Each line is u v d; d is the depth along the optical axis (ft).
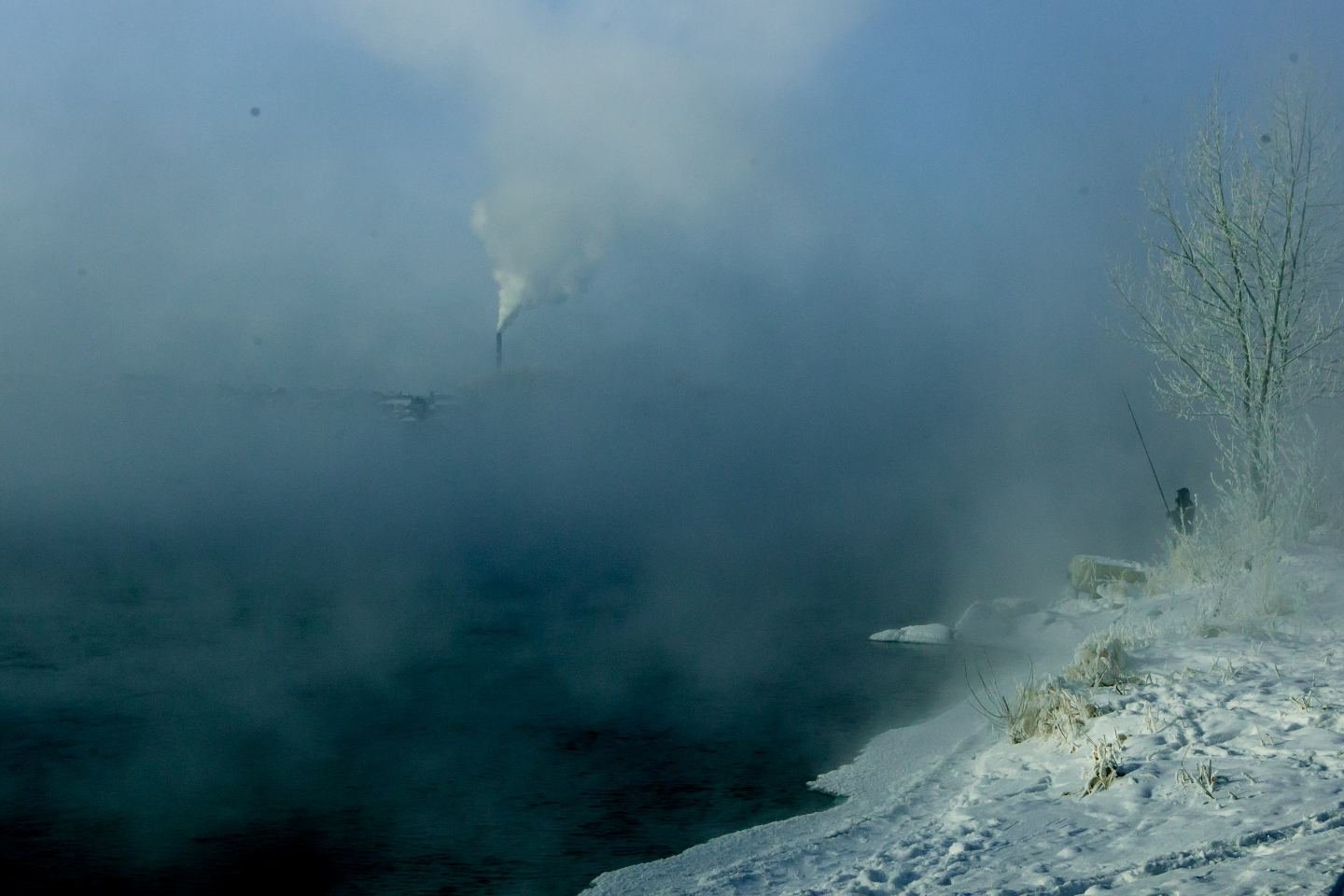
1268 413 45.24
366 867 23.89
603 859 24.07
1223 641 34.40
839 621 65.72
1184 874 16.31
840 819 25.34
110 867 24.14
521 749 34.40
